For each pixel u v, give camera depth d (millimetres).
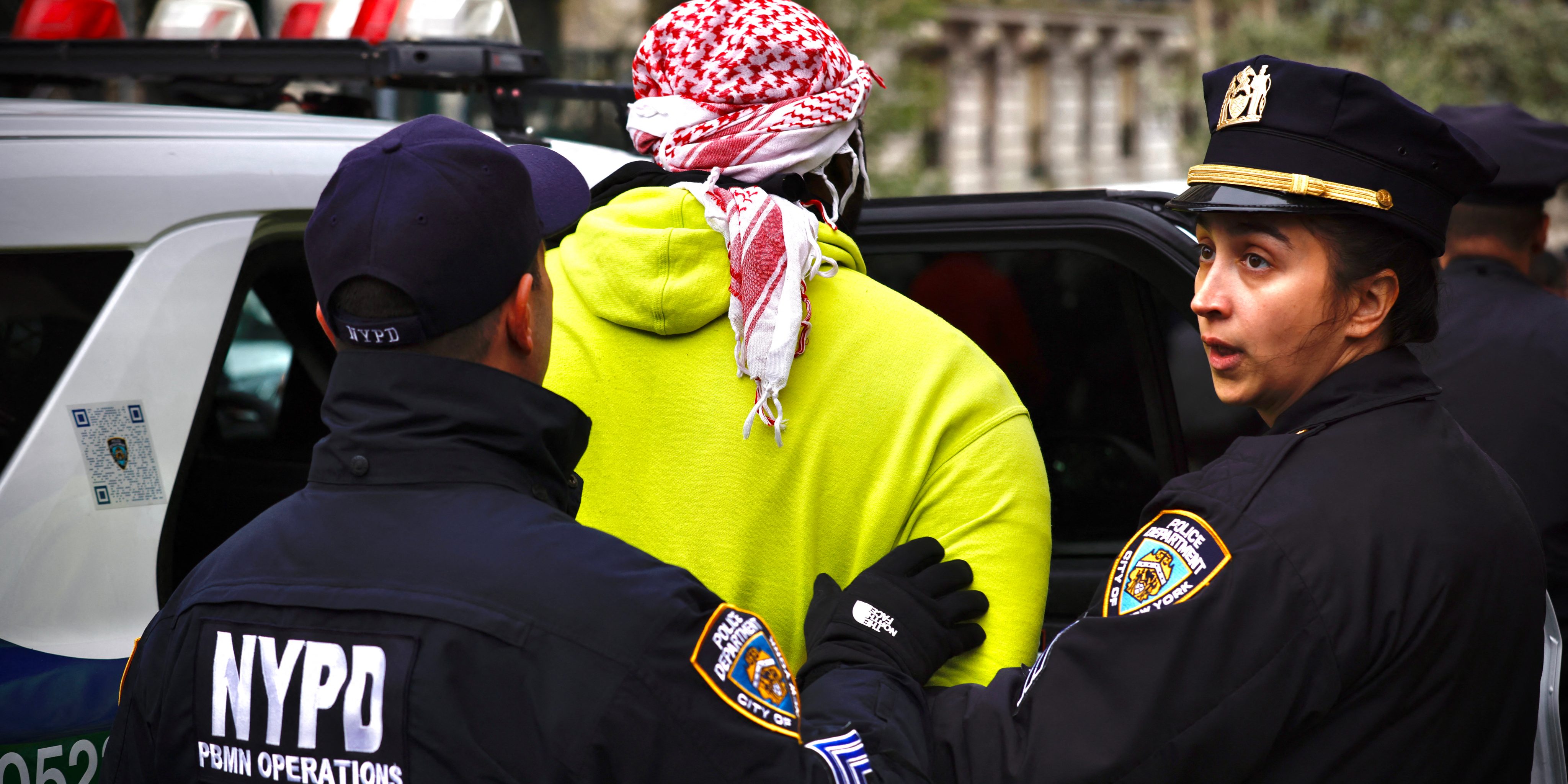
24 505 3354
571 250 3129
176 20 5770
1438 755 2533
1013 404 3062
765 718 2273
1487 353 5379
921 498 2957
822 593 2852
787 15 3131
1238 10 35562
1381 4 32188
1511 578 2598
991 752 2613
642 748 2148
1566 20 30250
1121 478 4793
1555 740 3461
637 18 29094
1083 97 48688
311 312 4266
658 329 2934
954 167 45375
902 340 2988
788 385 2914
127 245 3635
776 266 2824
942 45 44344
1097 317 4805
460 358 2396
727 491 2896
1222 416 4711
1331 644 2455
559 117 11453
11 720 3207
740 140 3014
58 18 5590
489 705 2139
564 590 2207
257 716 2266
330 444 2432
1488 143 5684
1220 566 2523
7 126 3672
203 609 2389
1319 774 2512
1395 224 2611
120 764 2467
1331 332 2707
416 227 2285
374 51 4801
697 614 2262
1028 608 2955
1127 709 2506
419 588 2219
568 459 2527
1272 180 2646
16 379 3430
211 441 3863
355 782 2168
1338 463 2592
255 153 3975
